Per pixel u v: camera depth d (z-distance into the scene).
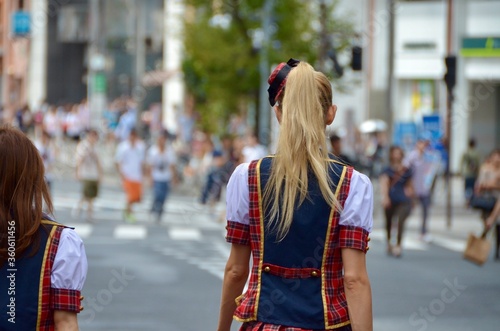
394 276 34.06
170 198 71.88
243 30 75.06
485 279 33.62
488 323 24.72
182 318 24.44
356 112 97.19
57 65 122.75
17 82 119.44
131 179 52.97
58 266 8.66
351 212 9.09
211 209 60.59
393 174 40.94
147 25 84.00
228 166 60.25
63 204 63.16
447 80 55.66
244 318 9.09
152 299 27.48
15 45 115.44
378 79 95.94
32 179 8.72
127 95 85.69
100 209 61.38
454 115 84.69
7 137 8.73
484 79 89.94
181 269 34.31
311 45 72.56
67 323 8.67
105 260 36.78
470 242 30.39
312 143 9.20
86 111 98.44
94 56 92.19
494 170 40.44
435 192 78.00
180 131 85.31
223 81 75.62
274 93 9.60
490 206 40.22
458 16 90.56
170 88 119.19
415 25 93.44
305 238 9.09
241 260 9.43
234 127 77.56
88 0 97.44
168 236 47.19
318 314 8.99
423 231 47.91
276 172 9.19
